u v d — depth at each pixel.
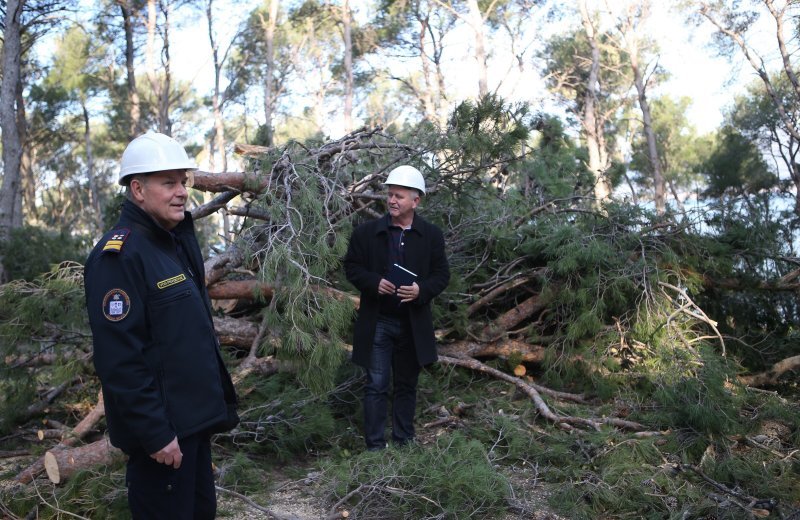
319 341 3.90
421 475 3.31
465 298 5.43
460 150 5.30
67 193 38.72
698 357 4.44
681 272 5.51
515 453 3.94
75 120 27.78
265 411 4.11
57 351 4.33
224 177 4.71
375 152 5.44
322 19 27.05
